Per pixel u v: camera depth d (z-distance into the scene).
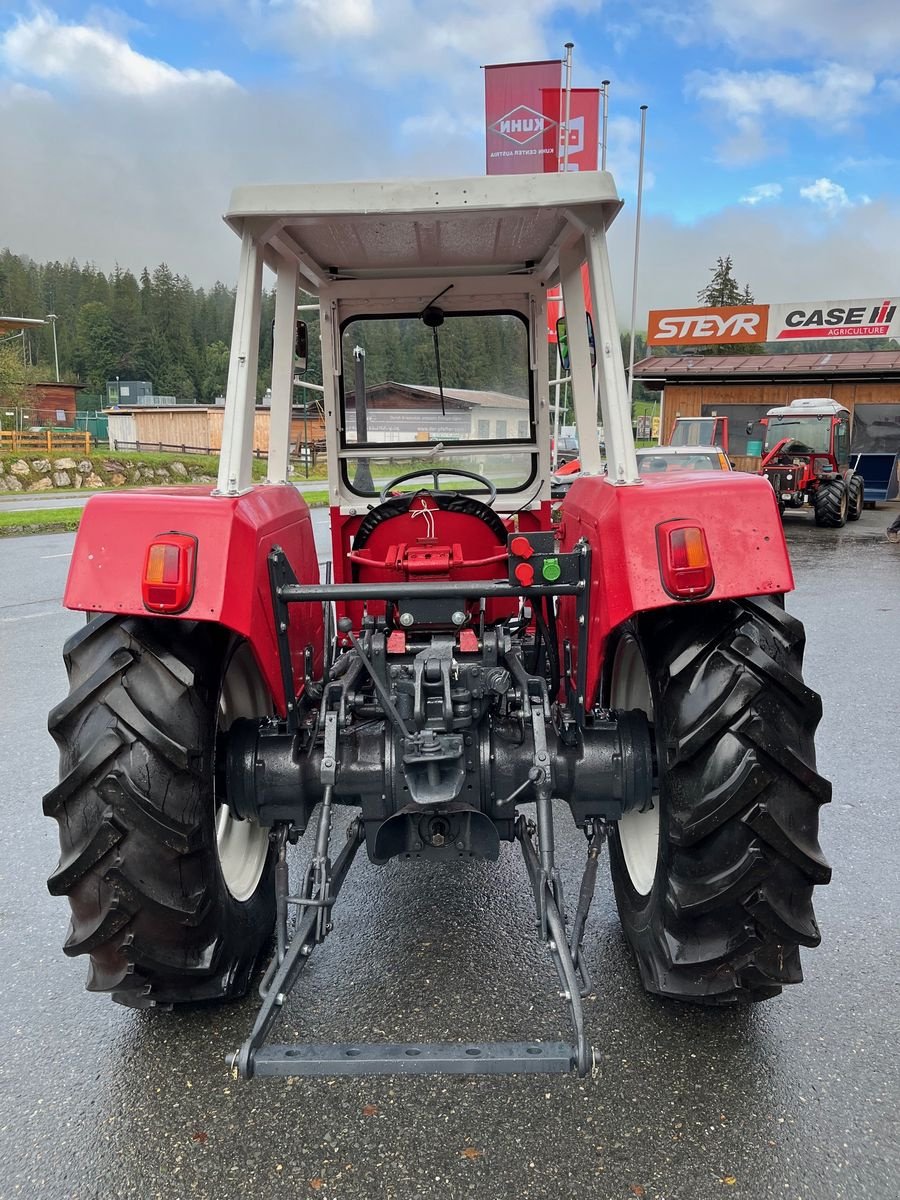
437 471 3.82
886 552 13.74
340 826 4.12
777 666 2.16
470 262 3.63
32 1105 2.27
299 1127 2.18
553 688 3.04
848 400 25.14
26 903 3.34
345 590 2.45
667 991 2.35
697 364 25.66
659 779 2.38
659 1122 2.18
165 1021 2.62
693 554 2.09
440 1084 2.33
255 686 2.89
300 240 3.19
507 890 3.39
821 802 2.20
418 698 2.46
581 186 2.38
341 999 2.71
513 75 11.95
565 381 3.64
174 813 2.18
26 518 17.17
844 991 2.71
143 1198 1.98
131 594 2.15
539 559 2.41
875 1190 1.97
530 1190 1.98
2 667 6.82
